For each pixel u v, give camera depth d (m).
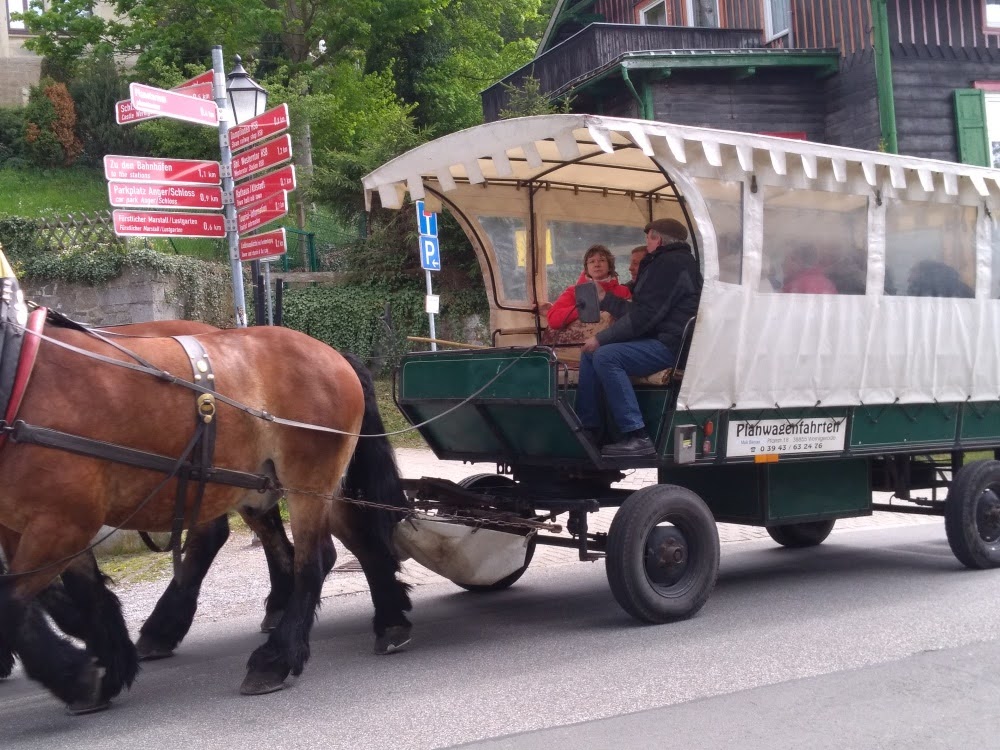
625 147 6.36
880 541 8.81
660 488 5.89
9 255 14.95
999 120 17.78
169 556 8.04
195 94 8.56
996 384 7.48
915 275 6.99
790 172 6.29
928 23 17.36
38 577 4.20
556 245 7.73
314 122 23.03
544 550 8.55
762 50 17.28
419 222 10.40
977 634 5.51
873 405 6.83
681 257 6.05
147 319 14.94
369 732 4.21
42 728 4.41
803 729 4.11
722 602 6.50
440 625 6.13
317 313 17.69
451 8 29.27
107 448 4.28
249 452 4.80
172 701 4.73
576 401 6.02
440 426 6.73
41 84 25.34
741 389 6.11
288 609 4.99
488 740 4.07
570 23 24.11
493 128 6.00
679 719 4.25
